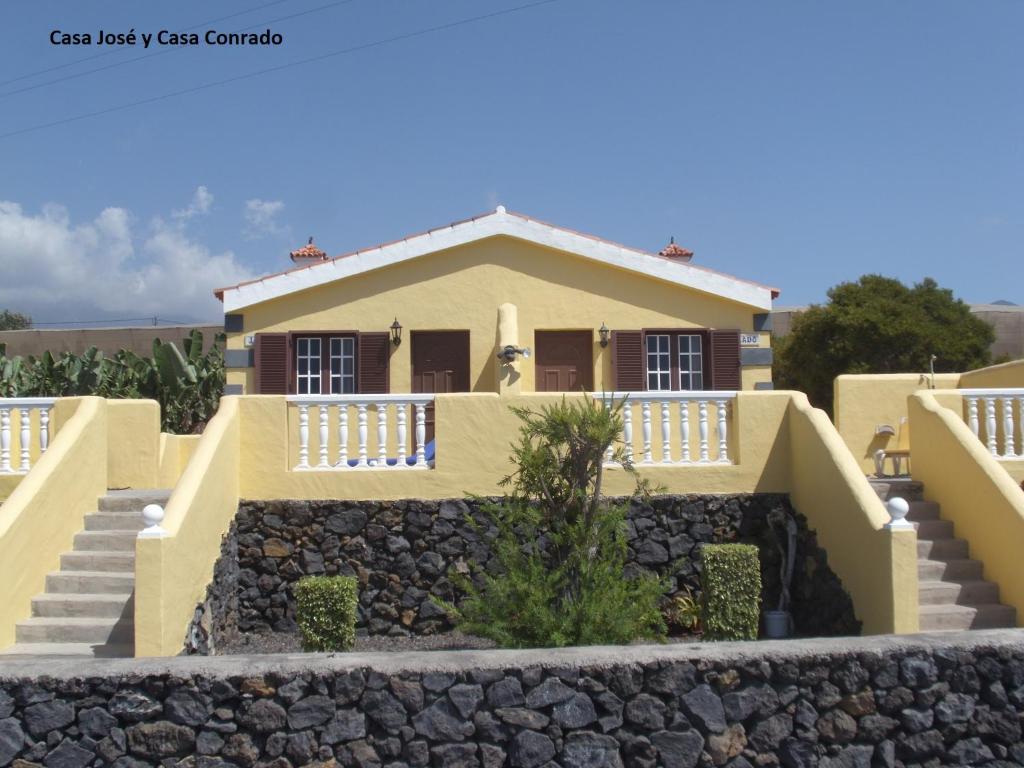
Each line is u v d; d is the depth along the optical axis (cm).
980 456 938
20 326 5325
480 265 1456
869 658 543
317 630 867
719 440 1079
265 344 1437
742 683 535
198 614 889
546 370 1468
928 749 539
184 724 517
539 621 776
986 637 561
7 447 1041
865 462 1251
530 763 518
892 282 2748
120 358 2238
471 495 931
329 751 517
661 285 1467
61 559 933
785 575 1024
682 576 1040
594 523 836
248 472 1039
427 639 998
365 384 1434
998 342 3044
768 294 1458
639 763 523
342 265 1440
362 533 1034
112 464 1158
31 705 518
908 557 820
